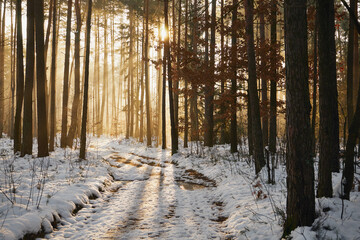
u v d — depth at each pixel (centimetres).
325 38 543
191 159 1579
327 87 538
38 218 526
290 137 470
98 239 521
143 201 810
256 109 986
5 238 425
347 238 422
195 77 1304
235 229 559
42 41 1319
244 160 1236
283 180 828
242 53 1226
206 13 1194
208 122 1823
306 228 443
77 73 1944
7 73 4025
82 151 1339
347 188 516
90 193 803
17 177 853
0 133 2598
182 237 534
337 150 833
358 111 500
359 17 1639
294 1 457
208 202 805
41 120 1298
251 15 1013
